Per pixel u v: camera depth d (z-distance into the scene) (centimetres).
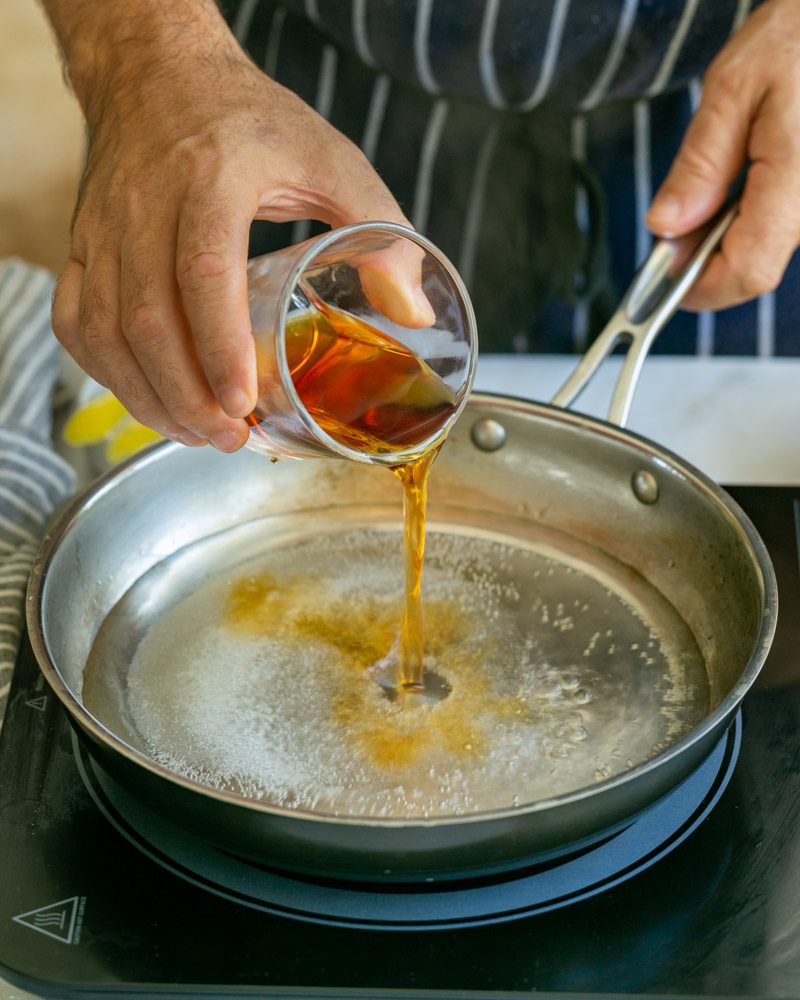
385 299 52
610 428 61
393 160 81
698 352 82
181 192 52
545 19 75
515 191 82
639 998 46
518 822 45
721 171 68
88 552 59
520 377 75
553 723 55
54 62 130
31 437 70
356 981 47
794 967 47
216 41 60
